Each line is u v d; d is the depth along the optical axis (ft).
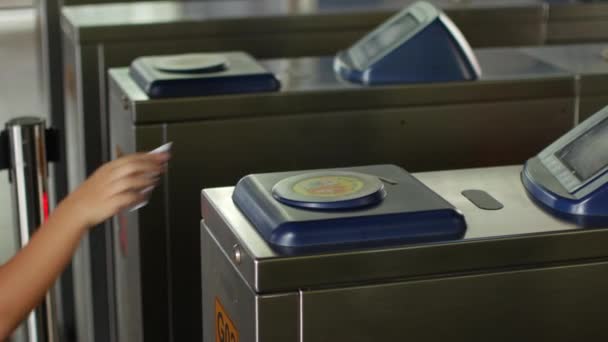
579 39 11.30
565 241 5.07
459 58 8.00
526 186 5.73
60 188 11.98
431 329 4.99
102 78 10.09
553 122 8.19
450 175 5.99
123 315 8.82
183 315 7.95
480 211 5.37
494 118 8.08
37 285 4.69
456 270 4.95
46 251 4.68
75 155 11.02
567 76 8.13
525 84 8.05
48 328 6.80
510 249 5.00
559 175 5.65
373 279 4.86
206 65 7.88
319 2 11.30
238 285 5.06
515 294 5.05
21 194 6.64
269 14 10.48
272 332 4.81
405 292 4.90
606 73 8.19
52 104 12.57
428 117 7.96
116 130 8.34
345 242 4.90
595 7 11.20
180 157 7.58
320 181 5.39
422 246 4.88
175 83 7.57
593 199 5.29
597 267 5.13
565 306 5.14
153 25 10.06
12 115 13.88
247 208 5.28
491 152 8.15
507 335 5.10
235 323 5.18
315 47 10.65
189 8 10.92
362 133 7.87
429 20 8.08
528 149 8.21
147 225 7.66
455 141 8.06
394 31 8.38
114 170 4.72
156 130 7.50
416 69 7.98
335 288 4.82
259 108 7.63
